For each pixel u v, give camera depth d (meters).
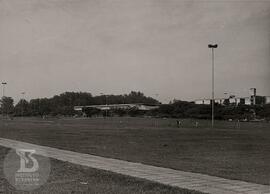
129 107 180.88
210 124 83.62
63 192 11.44
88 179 13.51
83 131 51.81
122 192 11.39
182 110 139.25
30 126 71.06
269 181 12.98
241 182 12.84
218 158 20.38
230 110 117.25
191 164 17.52
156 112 156.88
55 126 71.12
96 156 20.62
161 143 31.31
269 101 112.62
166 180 13.26
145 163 17.64
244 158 20.48
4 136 39.19
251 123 93.50
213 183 12.67
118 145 28.70
